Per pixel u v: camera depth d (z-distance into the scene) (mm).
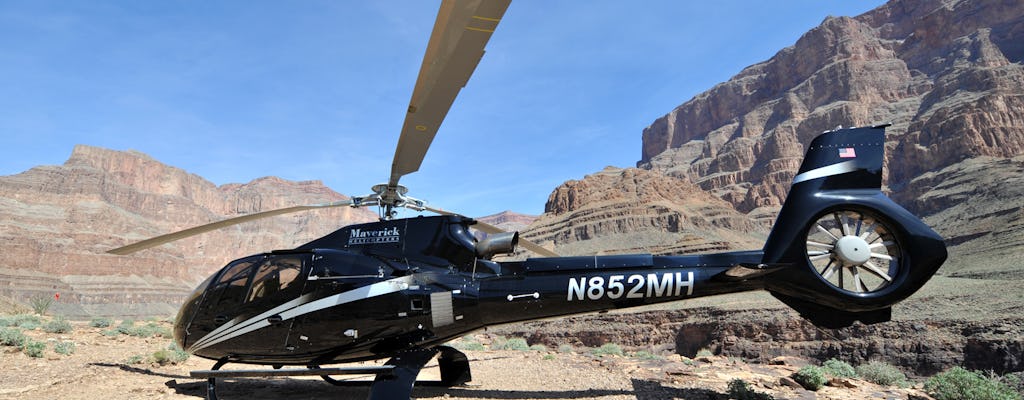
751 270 7246
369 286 7656
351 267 7812
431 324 7656
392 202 8594
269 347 7848
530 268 7922
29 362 9609
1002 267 107938
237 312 7961
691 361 13227
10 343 10680
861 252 7391
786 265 7551
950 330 79562
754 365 12195
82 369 9422
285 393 8695
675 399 8320
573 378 10219
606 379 10047
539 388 9344
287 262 8000
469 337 23281
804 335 95375
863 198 7516
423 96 5434
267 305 7824
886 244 7578
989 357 71562
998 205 160875
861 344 86875
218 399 8039
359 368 7078
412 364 7141
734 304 113688
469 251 8031
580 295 7738
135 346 12688
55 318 16703
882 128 7758
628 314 122312
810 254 7754
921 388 9875
